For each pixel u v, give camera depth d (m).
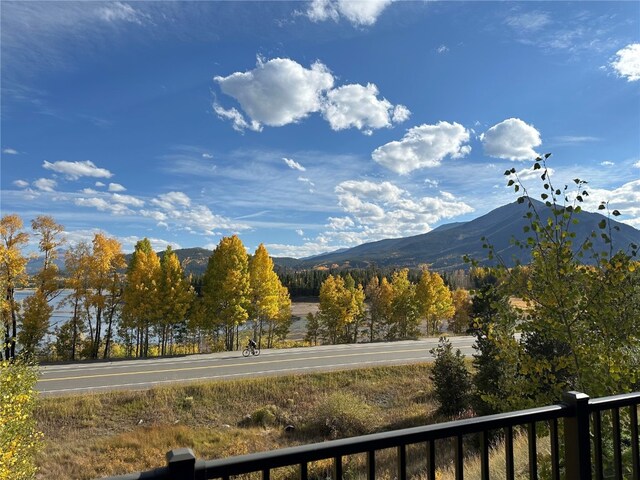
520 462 6.18
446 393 16.91
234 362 22.58
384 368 21.81
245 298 30.00
